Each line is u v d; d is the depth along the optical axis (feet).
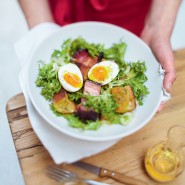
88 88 1.42
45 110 1.29
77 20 1.97
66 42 1.53
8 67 2.78
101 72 1.48
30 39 1.59
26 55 1.50
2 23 3.14
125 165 1.26
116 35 1.56
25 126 1.37
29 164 1.25
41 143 1.31
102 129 1.24
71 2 1.87
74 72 1.46
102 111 1.30
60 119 1.28
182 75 1.56
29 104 1.29
